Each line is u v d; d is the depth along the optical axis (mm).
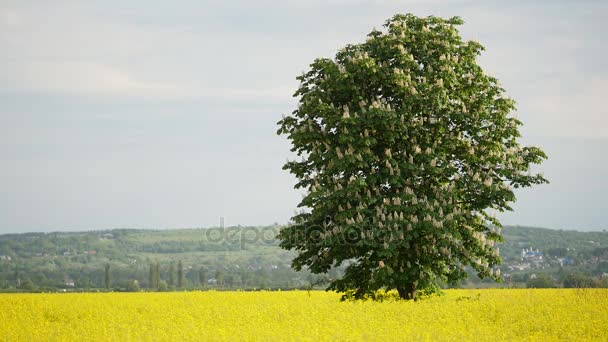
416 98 86375
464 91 93312
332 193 85750
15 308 87750
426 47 91375
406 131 87562
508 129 92250
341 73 87500
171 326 61875
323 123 88000
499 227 93062
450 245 86312
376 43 90812
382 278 85125
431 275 88625
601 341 52062
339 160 85125
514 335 55250
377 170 88750
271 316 69000
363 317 63188
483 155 91125
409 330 54594
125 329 59281
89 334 57281
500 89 94375
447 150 92875
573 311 68125
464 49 93250
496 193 87625
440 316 64812
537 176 89938
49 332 59875
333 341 50375
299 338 50625
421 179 91188
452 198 88062
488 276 90125
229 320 66375
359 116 85812
